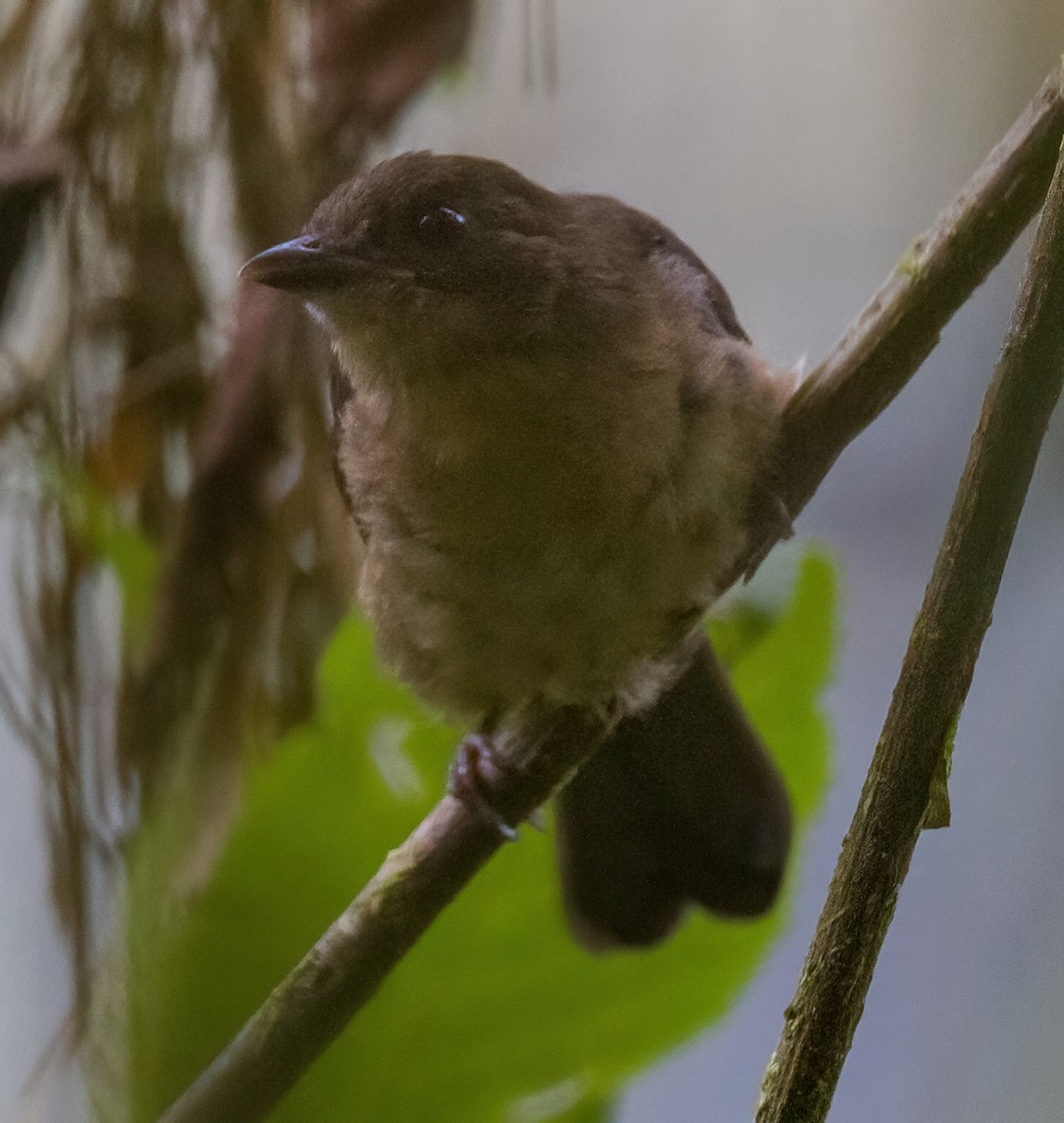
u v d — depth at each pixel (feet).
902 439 11.80
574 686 11.25
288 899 11.14
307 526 11.30
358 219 11.24
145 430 11.32
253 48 11.31
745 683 11.22
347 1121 11.12
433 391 11.21
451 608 11.23
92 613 11.30
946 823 10.98
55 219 11.30
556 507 11.21
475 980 11.14
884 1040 11.69
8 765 11.53
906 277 11.18
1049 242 10.98
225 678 11.28
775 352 11.50
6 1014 11.51
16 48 11.31
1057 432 11.71
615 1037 11.16
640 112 11.73
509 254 11.21
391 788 11.18
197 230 11.32
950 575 10.98
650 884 11.29
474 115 11.65
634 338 11.21
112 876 11.25
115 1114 11.12
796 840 11.21
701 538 11.21
